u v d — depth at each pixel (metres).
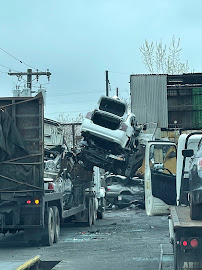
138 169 19.14
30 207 13.55
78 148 17.98
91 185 20.06
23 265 9.05
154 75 44.66
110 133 17.06
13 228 13.65
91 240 15.03
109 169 17.94
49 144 16.72
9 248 13.60
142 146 18.03
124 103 17.72
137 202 27.17
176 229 7.21
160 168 12.89
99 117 17.70
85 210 19.50
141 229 17.88
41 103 13.80
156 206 12.62
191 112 44.84
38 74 39.12
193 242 7.25
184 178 10.67
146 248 13.01
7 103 13.91
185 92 45.03
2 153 13.69
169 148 13.45
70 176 17.53
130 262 10.89
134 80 44.81
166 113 44.41
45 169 15.31
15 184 13.61
